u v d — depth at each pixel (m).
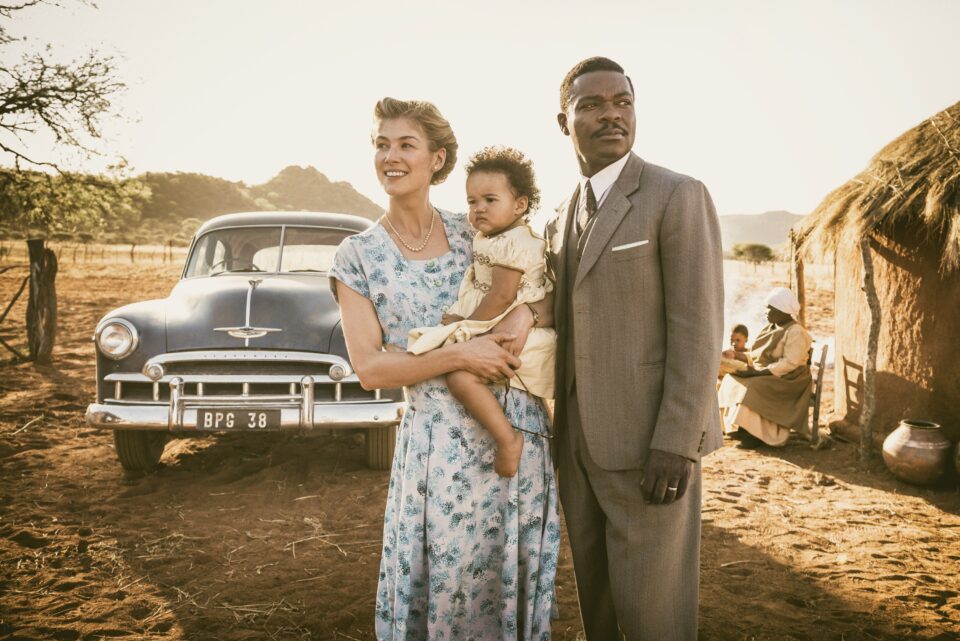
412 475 2.18
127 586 3.37
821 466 5.48
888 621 3.08
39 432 6.08
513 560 2.18
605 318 2.02
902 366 5.49
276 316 4.65
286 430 4.47
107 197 13.70
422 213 2.29
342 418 4.46
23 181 13.03
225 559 3.71
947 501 4.68
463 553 2.18
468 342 2.04
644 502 2.01
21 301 15.92
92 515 4.26
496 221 2.14
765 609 3.19
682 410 1.90
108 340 4.47
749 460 5.65
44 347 9.11
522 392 2.21
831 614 3.14
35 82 12.15
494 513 2.23
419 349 2.05
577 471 2.23
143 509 4.40
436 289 2.27
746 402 5.92
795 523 4.29
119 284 21.53
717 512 4.47
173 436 6.13
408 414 2.28
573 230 2.19
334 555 3.78
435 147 2.24
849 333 6.17
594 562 2.31
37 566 3.54
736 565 3.68
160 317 4.66
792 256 6.84
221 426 4.40
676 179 1.98
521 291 2.14
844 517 4.39
